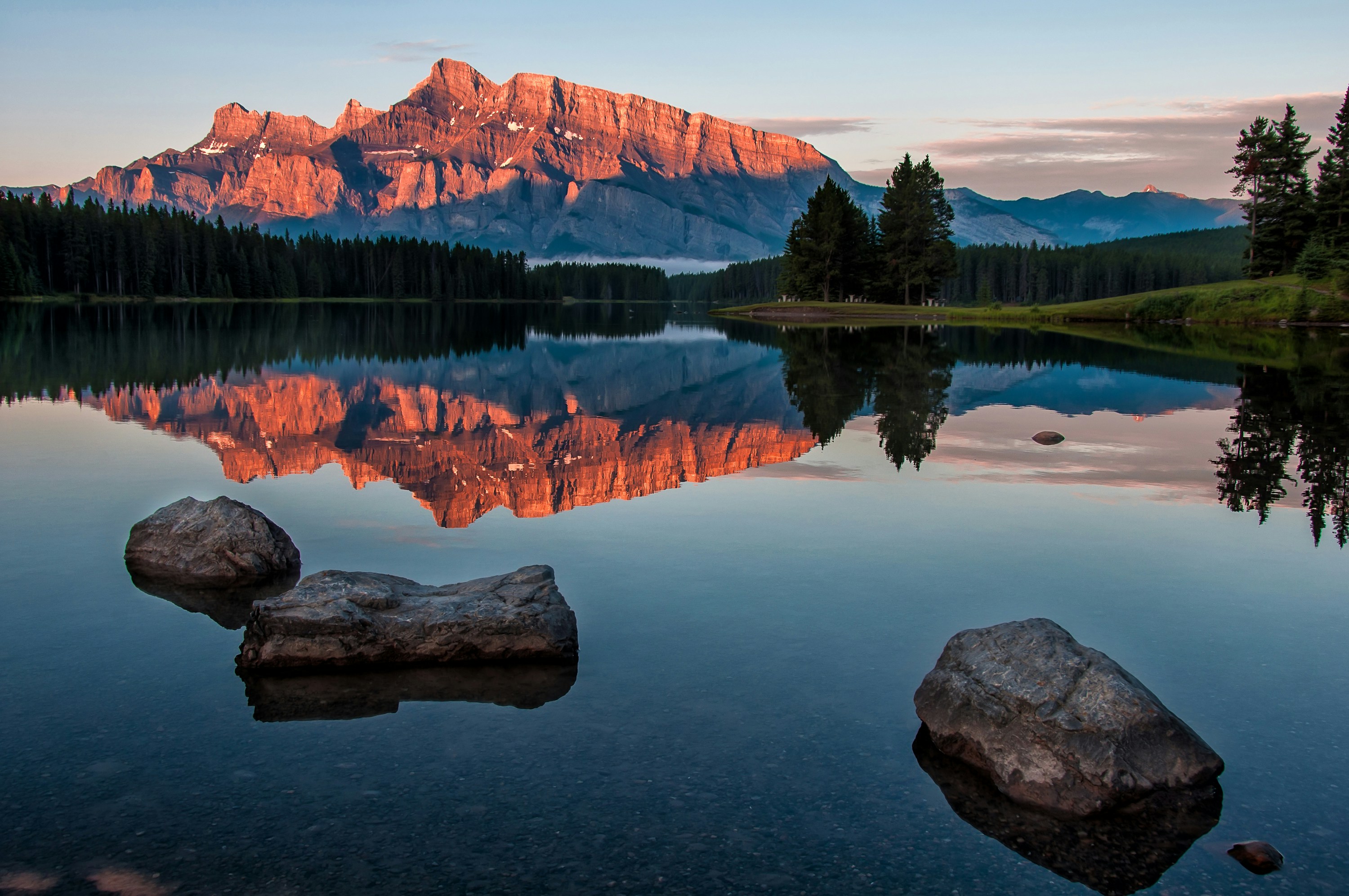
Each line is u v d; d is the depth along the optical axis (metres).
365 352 43.22
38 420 20.09
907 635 8.05
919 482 14.49
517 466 15.79
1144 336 59.00
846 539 11.05
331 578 8.03
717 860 4.92
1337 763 5.97
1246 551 10.68
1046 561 10.23
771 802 5.48
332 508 12.55
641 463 16.17
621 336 61.84
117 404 22.88
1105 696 5.94
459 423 20.67
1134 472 15.39
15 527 11.45
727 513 12.38
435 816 5.30
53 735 6.25
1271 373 33.03
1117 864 4.99
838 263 107.88
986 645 6.57
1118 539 11.14
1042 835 5.26
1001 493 13.73
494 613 7.60
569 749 6.07
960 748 6.04
